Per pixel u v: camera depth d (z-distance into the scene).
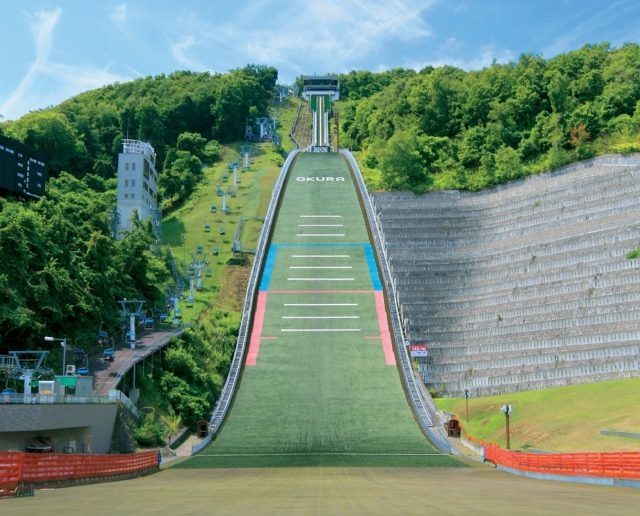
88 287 100.25
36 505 28.72
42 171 121.75
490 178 152.50
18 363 74.56
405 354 100.38
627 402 76.56
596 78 172.75
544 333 100.31
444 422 83.62
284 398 89.88
